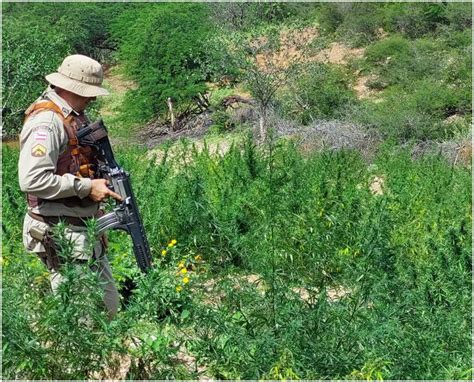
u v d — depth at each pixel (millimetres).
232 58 26797
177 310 4688
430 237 6422
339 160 9891
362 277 4629
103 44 47062
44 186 4551
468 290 4922
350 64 32281
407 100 23469
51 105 4699
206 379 4480
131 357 4543
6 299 4270
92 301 4188
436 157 13102
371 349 4273
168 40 32938
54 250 4664
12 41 29734
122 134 31781
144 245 4953
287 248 5301
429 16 36062
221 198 7543
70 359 4172
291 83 27062
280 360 4035
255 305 4539
